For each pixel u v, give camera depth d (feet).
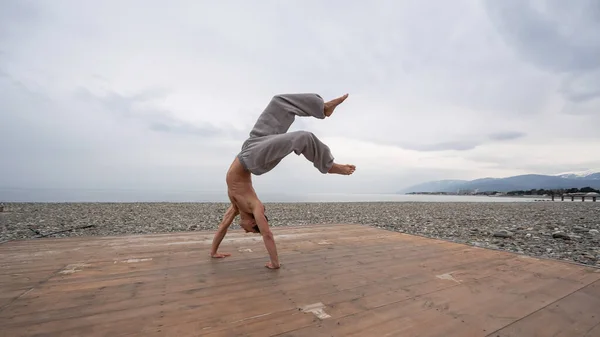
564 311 8.50
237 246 16.67
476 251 15.92
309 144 11.64
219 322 7.55
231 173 12.68
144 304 8.62
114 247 16.14
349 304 8.82
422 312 8.34
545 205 93.71
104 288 9.91
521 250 23.61
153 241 17.81
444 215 56.75
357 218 50.98
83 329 7.10
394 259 14.19
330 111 13.43
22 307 8.29
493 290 10.11
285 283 10.62
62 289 9.75
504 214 58.59
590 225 39.17
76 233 32.45
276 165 12.11
